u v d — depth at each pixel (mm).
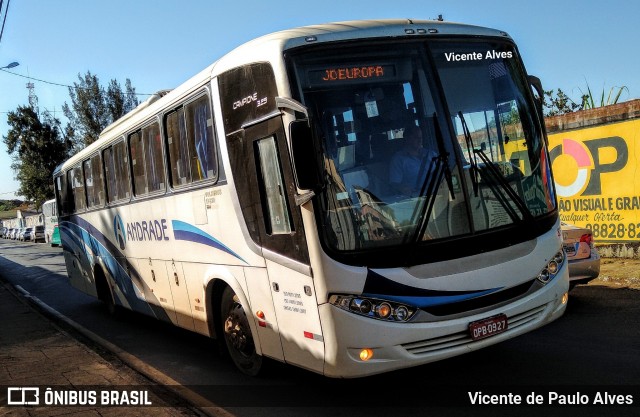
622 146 12508
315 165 4754
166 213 7902
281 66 5051
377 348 4836
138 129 8688
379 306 4852
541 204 5699
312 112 4969
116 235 10297
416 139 5191
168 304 8391
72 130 50625
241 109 5742
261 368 6398
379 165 5051
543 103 6055
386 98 5191
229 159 6059
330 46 5160
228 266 6371
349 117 5051
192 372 7379
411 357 4914
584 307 8625
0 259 35406
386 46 5305
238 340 6582
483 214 5277
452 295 5031
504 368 6215
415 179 5102
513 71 5875
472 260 5145
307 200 4891
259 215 5660
